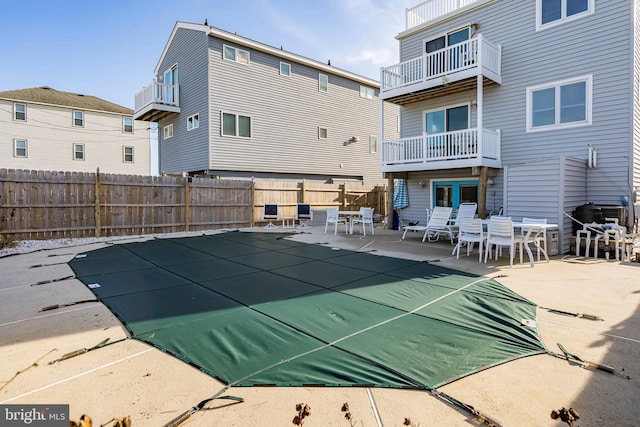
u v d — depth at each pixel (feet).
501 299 14.64
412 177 42.93
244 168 50.55
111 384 8.45
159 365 9.36
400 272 19.57
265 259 23.35
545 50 31.83
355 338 10.87
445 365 9.23
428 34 39.91
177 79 53.88
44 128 66.39
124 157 74.74
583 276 18.60
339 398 7.88
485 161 32.45
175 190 37.19
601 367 9.04
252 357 9.71
